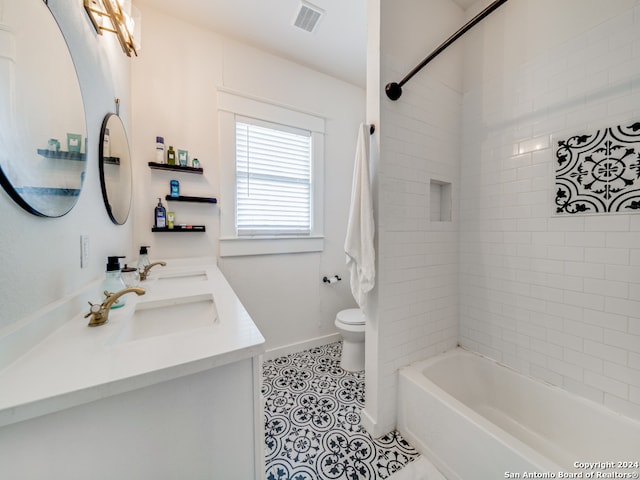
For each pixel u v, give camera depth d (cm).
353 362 200
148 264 147
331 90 242
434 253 163
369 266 132
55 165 74
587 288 122
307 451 127
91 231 102
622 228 111
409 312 151
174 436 61
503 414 149
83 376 52
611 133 113
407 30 143
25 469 48
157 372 55
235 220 201
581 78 122
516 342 149
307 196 235
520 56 144
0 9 54
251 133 207
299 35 192
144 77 170
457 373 163
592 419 117
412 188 150
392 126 140
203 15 175
